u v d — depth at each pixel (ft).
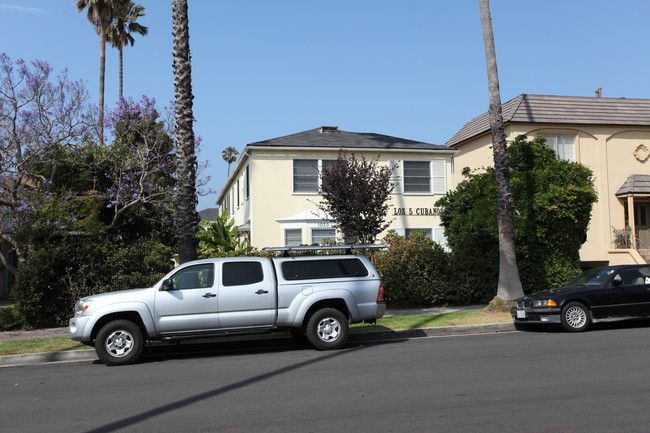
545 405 19.72
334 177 54.60
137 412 20.47
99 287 48.62
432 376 25.14
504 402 20.26
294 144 77.05
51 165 55.21
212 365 30.58
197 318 32.65
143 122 58.34
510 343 34.91
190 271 33.55
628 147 86.58
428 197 80.43
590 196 57.00
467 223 61.62
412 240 57.72
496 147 49.44
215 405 21.08
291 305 33.96
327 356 32.04
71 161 54.70
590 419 17.98
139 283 48.88
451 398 21.02
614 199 85.20
